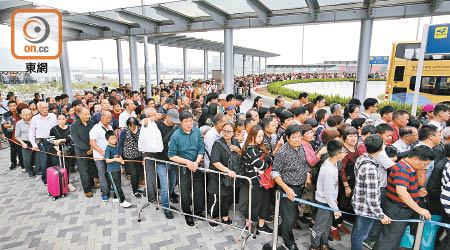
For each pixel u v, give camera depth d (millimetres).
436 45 5402
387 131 3711
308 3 7895
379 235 3391
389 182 3055
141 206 4902
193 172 4172
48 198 5242
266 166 3576
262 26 9906
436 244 3125
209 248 3654
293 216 3480
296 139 3287
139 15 10750
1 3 9367
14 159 6977
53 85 19453
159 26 11602
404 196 2811
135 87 13367
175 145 4070
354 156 3611
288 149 3404
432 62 11000
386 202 3092
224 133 3703
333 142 2994
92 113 7113
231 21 10266
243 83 24031
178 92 16094
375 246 3234
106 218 4480
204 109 6379
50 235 4008
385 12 8234
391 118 4844
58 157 5812
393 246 3104
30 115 6180
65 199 5195
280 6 8961
